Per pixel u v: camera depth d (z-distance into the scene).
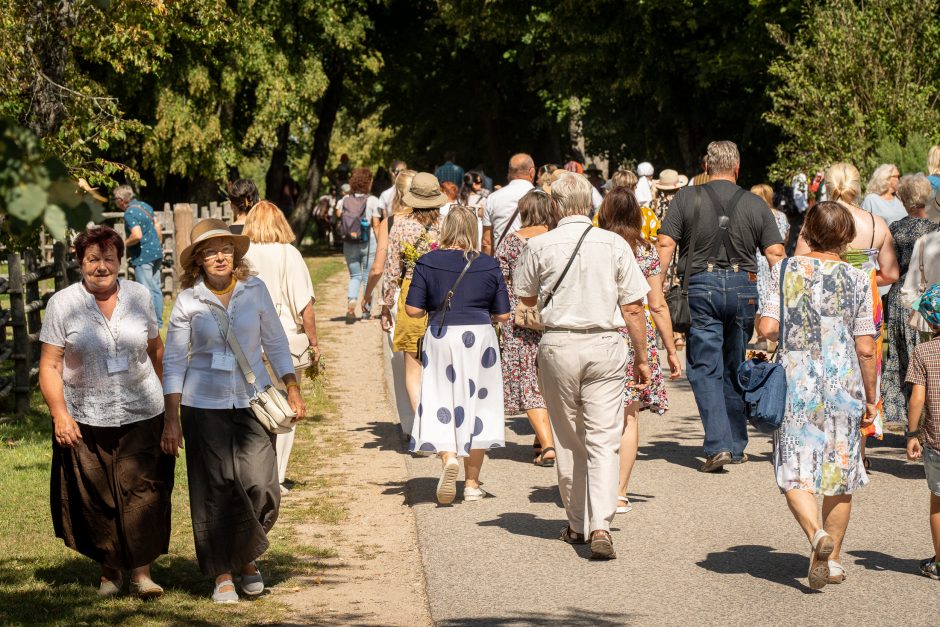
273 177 66.06
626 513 13.64
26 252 20.61
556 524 13.22
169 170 54.16
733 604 10.34
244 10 50.53
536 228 16.11
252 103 60.78
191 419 10.31
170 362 10.38
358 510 14.00
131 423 10.39
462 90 76.56
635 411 13.62
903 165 30.59
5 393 20.09
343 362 26.06
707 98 54.16
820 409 10.55
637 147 61.41
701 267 15.73
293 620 10.00
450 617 10.04
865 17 33.38
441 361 13.91
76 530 10.45
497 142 79.38
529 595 10.66
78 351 10.26
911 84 32.69
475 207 31.52
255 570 10.76
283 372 10.78
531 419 16.27
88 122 19.80
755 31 46.72
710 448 15.66
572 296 11.70
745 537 12.56
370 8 68.00
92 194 4.79
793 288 10.75
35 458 16.67
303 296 14.16
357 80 67.50
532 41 61.03
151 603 10.39
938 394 10.79
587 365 11.65
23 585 10.88
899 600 10.44
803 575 11.20
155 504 10.44
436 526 13.14
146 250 29.00
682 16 49.91
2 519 13.38
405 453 17.20
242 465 10.31
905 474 15.47
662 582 11.01
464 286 13.96
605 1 53.03
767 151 54.38
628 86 53.00
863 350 10.73
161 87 51.00
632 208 13.91
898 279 15.81
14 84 17.95
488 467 16.28
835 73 33.47
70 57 21.11
